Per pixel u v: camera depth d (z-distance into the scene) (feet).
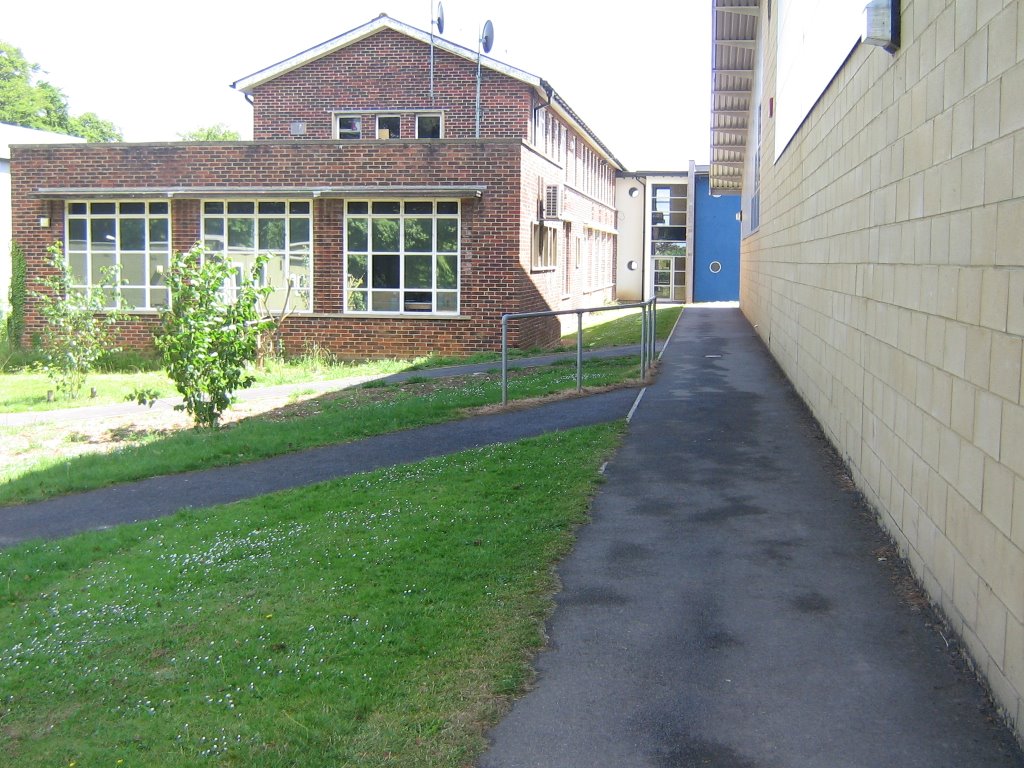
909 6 21.11
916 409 20.27
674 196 157.48
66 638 19.40
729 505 26.61
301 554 23.68
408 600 20.15
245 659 17.70
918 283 20.12
